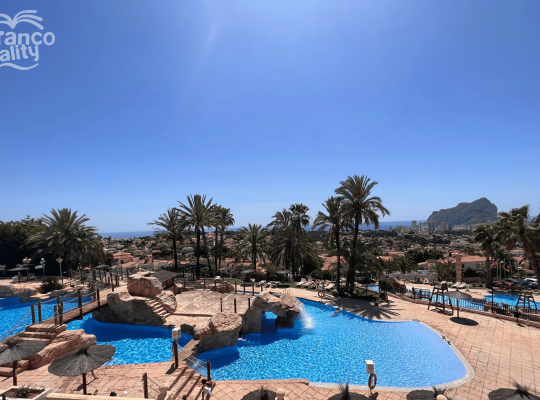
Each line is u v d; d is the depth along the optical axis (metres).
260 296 23.12
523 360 15.23
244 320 21.36
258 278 40.25
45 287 31.42
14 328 16.20
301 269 48.50
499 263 47.88
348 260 32.75
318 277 42.03
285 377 14.81
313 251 48.78
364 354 17.31
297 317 23.09
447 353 16.50
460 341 17.94
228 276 46.09
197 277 42.53
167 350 17.31
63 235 41.50
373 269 31.31
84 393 9.62
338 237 36.31
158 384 11.54
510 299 32.94
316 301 28.80
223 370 15.62
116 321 21.58
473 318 22.78
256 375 15.06
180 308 23.09
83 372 9.02
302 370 15.52
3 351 10.22
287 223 44.91
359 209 32.19
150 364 13.43
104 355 9.96
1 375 12.00
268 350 18.33
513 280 46.44
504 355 15.84
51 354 13.57
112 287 24.17
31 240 40.97
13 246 50.31
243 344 19.38
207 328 17.62
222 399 11.60
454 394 12.12
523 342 17.69
